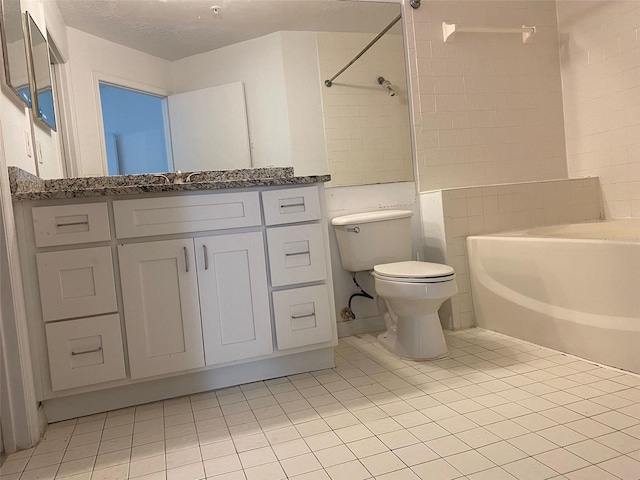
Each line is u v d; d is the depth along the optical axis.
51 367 1.66
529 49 2.98
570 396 1.56
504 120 2.93
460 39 2.83
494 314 2.39
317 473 1.22
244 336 1.90
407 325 2.12
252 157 2.51
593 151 2.89
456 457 1.24
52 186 2.05
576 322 1.92
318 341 2.00
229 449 1.41
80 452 1.47
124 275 1.74
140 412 1.76
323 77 2.61
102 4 2.29
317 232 2.00
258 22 2.51
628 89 2.65
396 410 1.58
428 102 2.77
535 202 2.71
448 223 2.52
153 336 1.78
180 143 2.42
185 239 1.81
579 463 1.16
